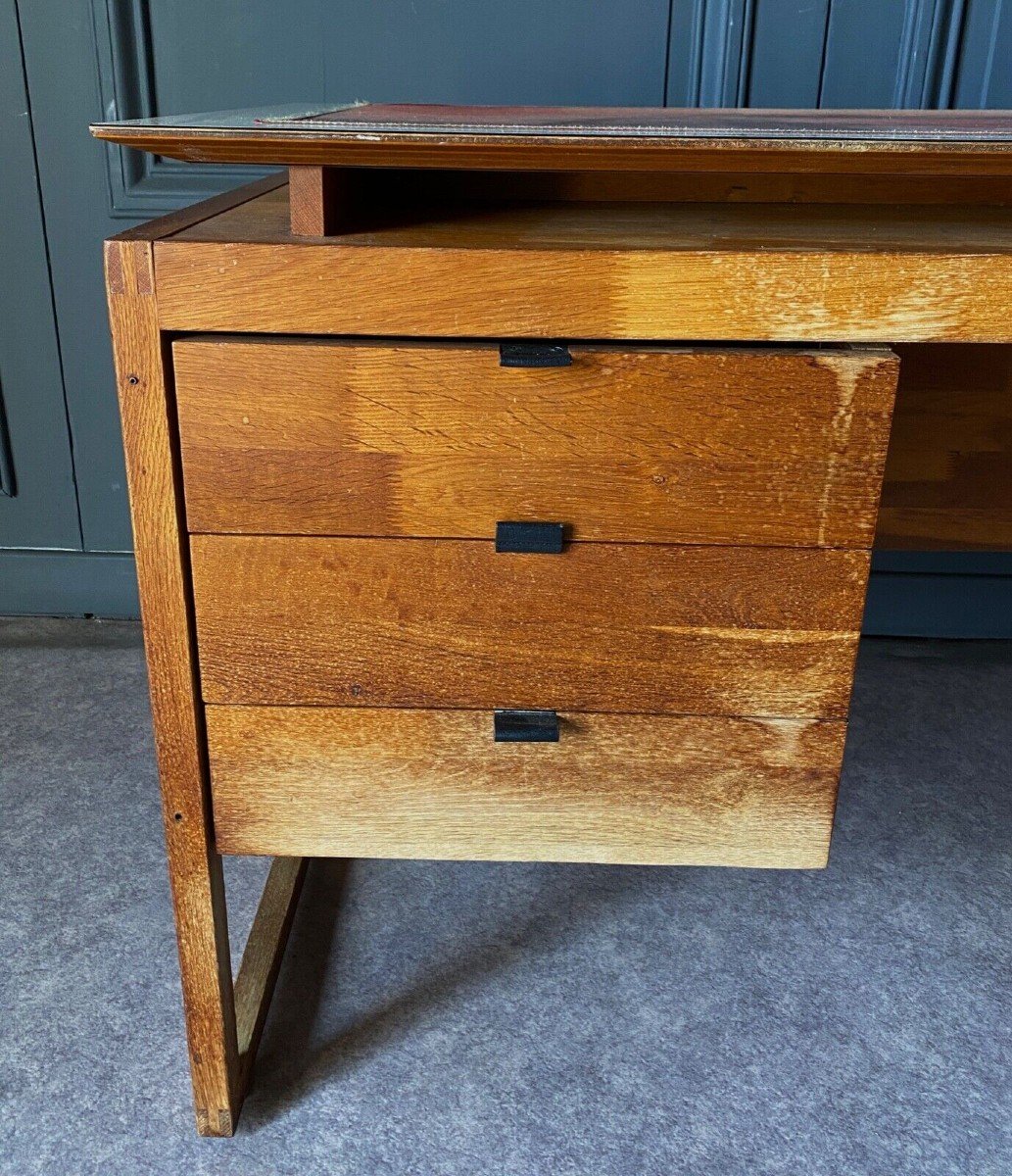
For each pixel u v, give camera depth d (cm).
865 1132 85
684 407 65
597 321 64
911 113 103
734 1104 87
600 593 70
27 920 105
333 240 64
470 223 74
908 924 107
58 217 144
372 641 71
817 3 130
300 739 74
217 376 65
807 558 69
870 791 129
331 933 106
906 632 163
